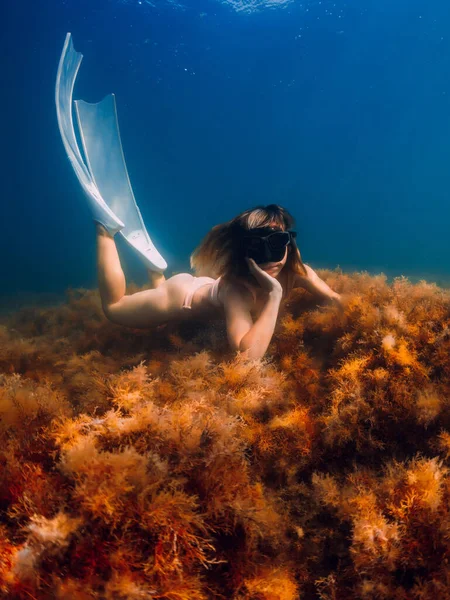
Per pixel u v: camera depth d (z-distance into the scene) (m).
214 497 1.24
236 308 2.24
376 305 2.32
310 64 40.00
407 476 1.33
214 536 1.27
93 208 2.85
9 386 1.62
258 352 2.01
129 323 2.77
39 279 20.22
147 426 1.39
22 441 1.39
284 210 2.37
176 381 1.89
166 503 1.12
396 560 1.23
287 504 1.52
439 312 2.06
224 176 91.56
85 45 31.66
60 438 1.35
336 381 1.89
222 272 2.33
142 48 33.22
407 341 1.93
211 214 107.12
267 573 1.23
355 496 1.39
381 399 1.71
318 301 2.68
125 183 3.50
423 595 1.15
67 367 2.57
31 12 26.52
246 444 1.48
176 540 1.12
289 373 2.12
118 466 1.17
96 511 1.09
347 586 1.27
